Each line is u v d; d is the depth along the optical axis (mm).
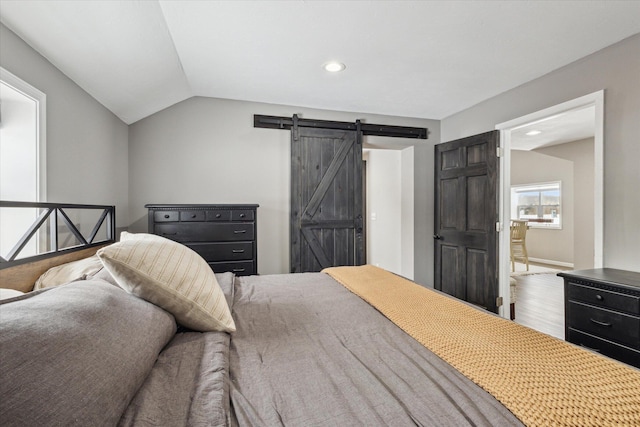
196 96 3361
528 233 7293
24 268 1449
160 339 920
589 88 2445
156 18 1967
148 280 1013
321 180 3688
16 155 1808
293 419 692
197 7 1862
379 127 3928
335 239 3725
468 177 3568
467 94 3295
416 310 1396
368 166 5758
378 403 744
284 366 929
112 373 651
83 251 1988
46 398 504
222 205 2887
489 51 2393
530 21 2006
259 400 760
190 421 653
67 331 642
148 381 794
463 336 1113
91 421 542
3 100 1788
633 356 1821
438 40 2236
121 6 1766
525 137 5305
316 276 2174
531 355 966
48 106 1931
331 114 3797
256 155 3539
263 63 2594
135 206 3199
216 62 2570
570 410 697
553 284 5012
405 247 4316
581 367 889
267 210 3578
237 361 961
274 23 2027
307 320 1311
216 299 1159
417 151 4125
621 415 675
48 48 1833
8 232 1788
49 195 1939
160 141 3273
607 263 2318
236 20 1993
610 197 2299
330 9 1885
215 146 3416
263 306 1491
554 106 2717
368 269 2266
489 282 3303
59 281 1511
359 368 911
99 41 1958
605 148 2330
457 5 1847
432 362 957
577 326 2137
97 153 2559
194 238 2826
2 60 1582
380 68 2684
